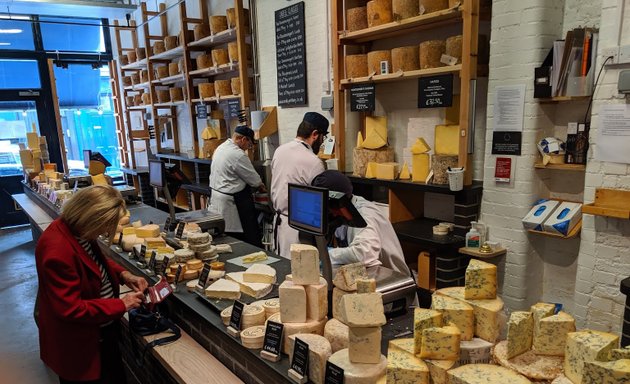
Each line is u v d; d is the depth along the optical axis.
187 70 5.88
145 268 2.47
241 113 5.07
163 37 6.96
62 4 6.12
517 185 2.77
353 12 3.46
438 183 3.11
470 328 1.18
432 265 3.20
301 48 4.30
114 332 2.15
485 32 3.02
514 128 2.73
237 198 4.40
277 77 4.71
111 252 2.92
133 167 8.11
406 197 3.52
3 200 7.71
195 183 5.98
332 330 1.39
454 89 3.21
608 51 2.27
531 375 1.03
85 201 1.83
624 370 0.83
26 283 4.99
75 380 1.91
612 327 2.45
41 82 7.84
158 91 6.87
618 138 2.29
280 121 4.84
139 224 3.08
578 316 2.60
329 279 1.59
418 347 1.14
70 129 8.57
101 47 8.47
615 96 2.29
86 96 8.70
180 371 1.72
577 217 2.57
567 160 2.60
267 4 4.72
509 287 2.89
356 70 3.55
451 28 3.16
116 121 8.70
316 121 3.56
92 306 1.78
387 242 2.24
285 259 2.42
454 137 3.08
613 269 2.41
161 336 2.02
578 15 2.56
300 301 1.47
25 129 7.82
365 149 3.62
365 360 1.23
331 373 1.24
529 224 2.69
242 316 1.65
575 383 0.98
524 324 1.10
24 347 3.57
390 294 1.66
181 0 5.80
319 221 1.51
